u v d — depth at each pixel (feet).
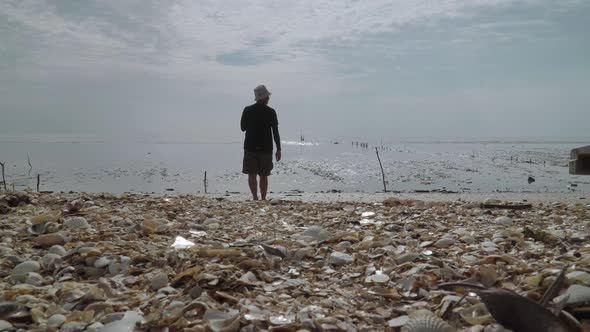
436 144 178.70
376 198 34.99
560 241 15.34
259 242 15.08
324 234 16.48
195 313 9.06
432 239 15.79
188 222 19.08
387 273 11.98
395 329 8.80
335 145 166.71
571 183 53.47
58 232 15.11
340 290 10.96
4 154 100.37
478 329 8.39
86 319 8.81
